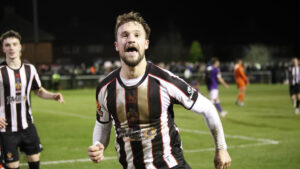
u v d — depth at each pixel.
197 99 3.29
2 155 5.43
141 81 3.25
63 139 9.83
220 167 3.32
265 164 7.15
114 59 78.25
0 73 5.39
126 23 3.15
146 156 3.33
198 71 35.62
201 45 73.38
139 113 3.27
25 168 6.59
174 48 69.25
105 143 3.64
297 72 15.18
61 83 31.50
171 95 3.26
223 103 19.58
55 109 17.47
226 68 39.25
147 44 3.31
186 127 11.62
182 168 3.36
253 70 38.06
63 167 6.99
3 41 5.45
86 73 33.38
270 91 27.80
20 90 5.46
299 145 8.88
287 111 15.98
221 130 3.32
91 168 6.91
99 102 3.42
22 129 5.46
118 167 6.98
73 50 76.94
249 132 10.70
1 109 5.39
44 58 56.41
